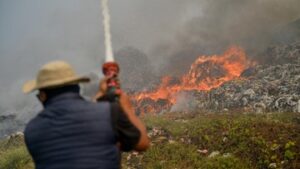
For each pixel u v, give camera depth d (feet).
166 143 35.37
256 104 70.69
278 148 29.73
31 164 33.06
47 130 10.33
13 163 34.88
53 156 10.13
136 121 10.51
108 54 11.58
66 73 10.55
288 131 33.27
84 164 9.93
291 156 28.04
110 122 10.19
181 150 32.99
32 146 10.50
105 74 11.51
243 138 32.71
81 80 10.60
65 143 10.12
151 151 33.58
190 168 29.58
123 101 10.85
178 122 45.11
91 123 10.14
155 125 43.01
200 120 43.14
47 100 10.73
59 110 10.40
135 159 32.91
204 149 33.55
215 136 35.12
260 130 33.99
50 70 10.50
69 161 10.00
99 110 10.27
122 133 10.25
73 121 10.21
